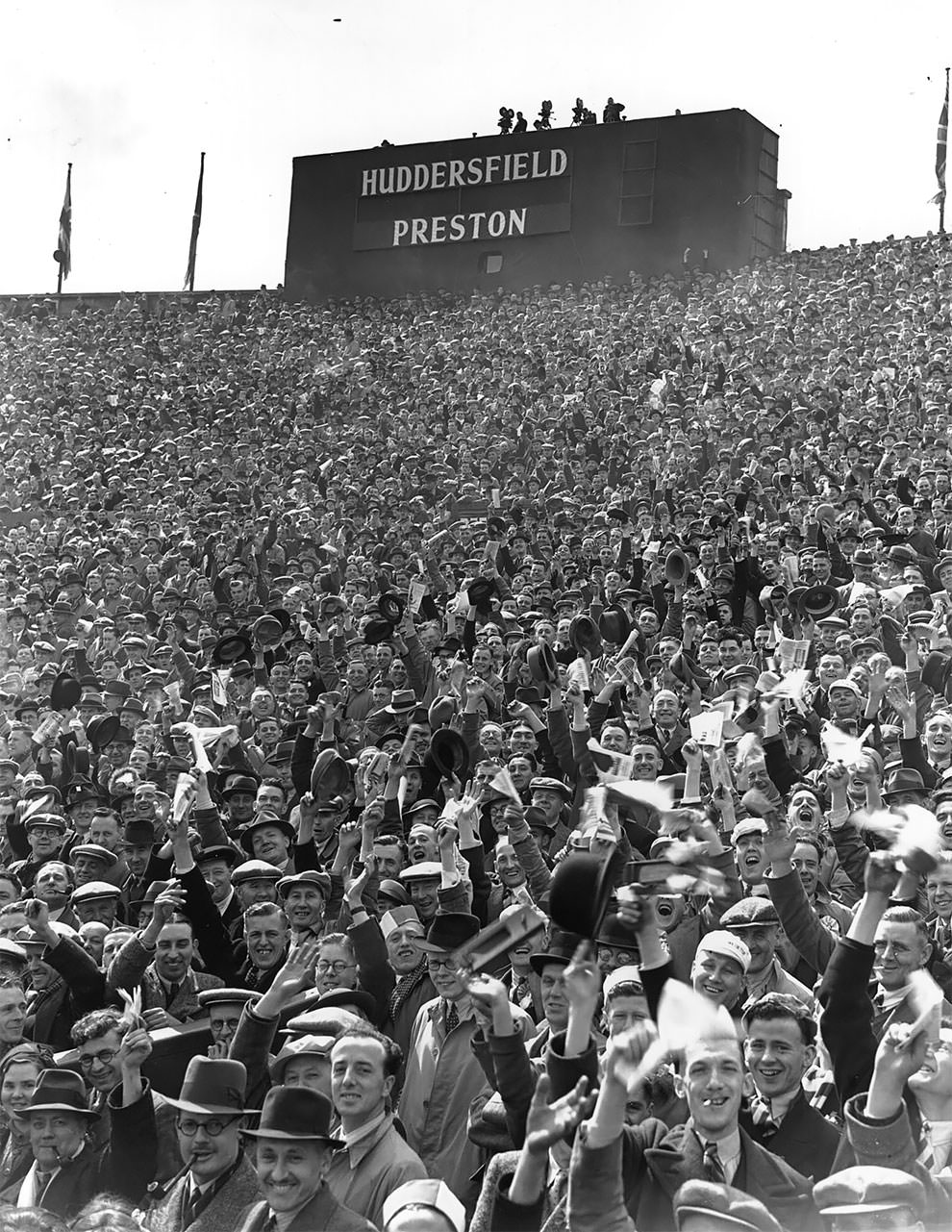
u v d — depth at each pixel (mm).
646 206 52469
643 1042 4480
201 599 23203
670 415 34469
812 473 27828
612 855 4387
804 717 12141
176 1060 7633
